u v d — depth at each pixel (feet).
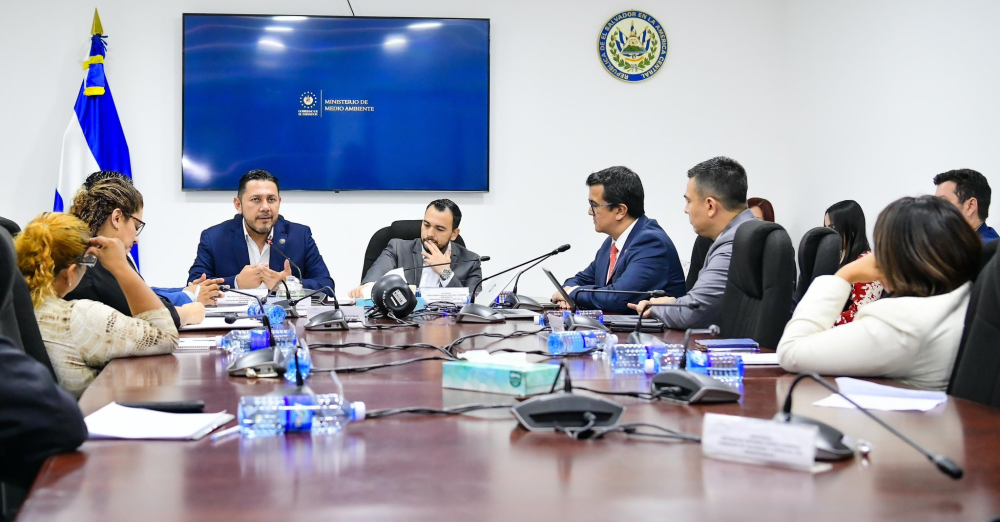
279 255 12.45
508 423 3.53
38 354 5.28
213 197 15.10
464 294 10.14
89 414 3.75
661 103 15.93
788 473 2.78
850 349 4.75
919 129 12.31
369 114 15.33
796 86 15.88
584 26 15.72
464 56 15.42
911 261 4.84
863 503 2.45
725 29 16.05
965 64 11.28
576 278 12.46
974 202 10.12
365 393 4.23
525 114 15.67
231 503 2.48
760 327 6.72
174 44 14.93
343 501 2.49
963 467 2.84
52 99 14.67
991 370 4.42
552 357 5.65
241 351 5.81
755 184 16.24
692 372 4.11
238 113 15.03
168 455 3.05
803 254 7.50
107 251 5.90
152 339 5.78
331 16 15.19
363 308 9.03
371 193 15.48
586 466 2.86
